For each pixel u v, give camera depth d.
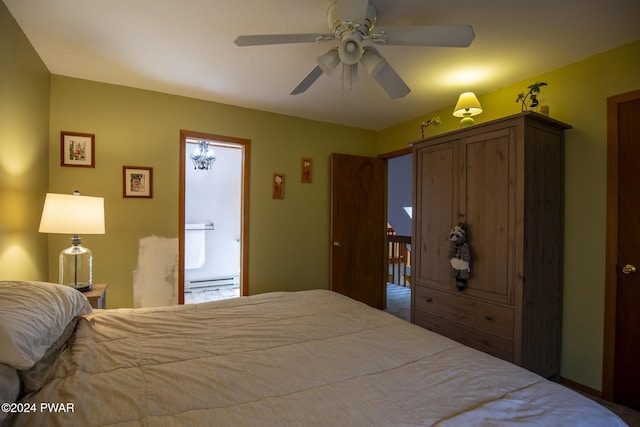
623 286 2.14
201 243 4.97
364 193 4.12
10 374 0.88
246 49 2.27
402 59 2.36
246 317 1.70
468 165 2.51
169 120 3.11
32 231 2.29
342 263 3.96
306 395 0.98
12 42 1.91
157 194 3.06
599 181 2.26
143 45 2.23
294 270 3.78
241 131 3.47
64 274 2.42
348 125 4.12
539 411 0.92
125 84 2.90
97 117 2.83
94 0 1.74
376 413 0.90
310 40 1.72
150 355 1.23
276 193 3.67
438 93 3.03
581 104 2.35
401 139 4.00
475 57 2.33
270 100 3.26
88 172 2.80
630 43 2.12
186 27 2.00
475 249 2.45
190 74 2.68
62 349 1.27
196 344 1.35
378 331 1.54
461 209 2.56
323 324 1.62
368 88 2.91
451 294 2.63
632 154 2.11
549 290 2.32
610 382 2.17
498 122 2.30
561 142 2.41
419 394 1.00
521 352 2.14
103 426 0.81
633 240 2.10
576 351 2.34
